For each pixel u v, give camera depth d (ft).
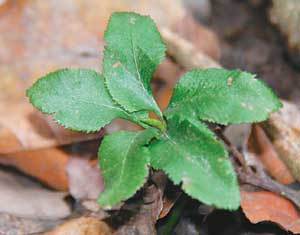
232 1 1.49
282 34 1.42
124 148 1.00
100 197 0.96
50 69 1.31
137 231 1.11
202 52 1.38
